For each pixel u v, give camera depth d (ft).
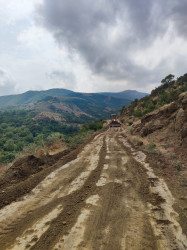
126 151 43.01
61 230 13.38
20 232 13.32
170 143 41.11
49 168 30.55
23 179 25.91
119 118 256.73
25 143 344.90
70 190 21.25
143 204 17.19
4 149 300.20
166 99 122.42
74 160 36.09
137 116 173.68
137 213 15.60
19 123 640.99
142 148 44.11
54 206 17.34
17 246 11.75
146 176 24.80
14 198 19.36
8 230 13.65
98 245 11.61
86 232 13.05
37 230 13.48
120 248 11.30
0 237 12.82
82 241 12.05
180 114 44.88
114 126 130.72
